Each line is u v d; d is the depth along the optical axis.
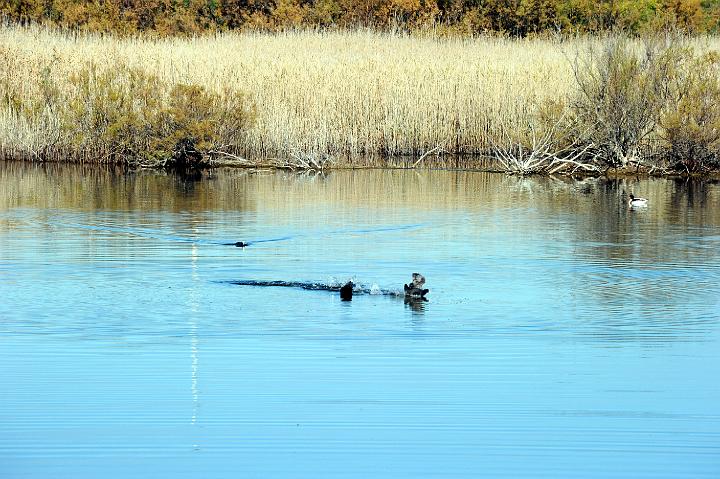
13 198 108.69
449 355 51.88
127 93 150.12
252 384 47.44
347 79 155.12
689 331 56.78
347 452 40.56
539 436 42.06
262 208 102.69
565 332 56.19
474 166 145.25
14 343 53.44
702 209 104.06
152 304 61.38
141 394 46.12
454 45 190.25
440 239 84.56
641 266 73.94
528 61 167.75
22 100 151.12
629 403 45.66
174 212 99.50
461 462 39.91
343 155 150.00
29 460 39.69
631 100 137.88
